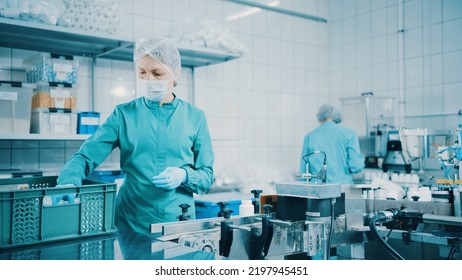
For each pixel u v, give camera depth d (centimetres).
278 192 161
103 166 301
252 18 432
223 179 359
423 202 188
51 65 265
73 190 130
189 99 383
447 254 165
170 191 188
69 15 263
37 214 125
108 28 276
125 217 191
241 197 292
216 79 403
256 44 435
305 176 174
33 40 280
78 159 173
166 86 182
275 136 450
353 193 204
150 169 188
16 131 251
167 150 190
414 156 345
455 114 388
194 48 311
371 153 404
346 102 430
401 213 170
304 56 479
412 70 421
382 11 448
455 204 185
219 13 405
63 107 270
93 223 136
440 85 400
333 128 353
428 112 409
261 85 438
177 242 137
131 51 314
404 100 427
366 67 464
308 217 153
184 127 194
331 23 500
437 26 403
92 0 270
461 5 385
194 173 185
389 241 268
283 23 459
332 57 500
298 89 472
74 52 318
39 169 300
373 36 457
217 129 403
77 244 127
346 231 167
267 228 144
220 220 148
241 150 421
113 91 340
